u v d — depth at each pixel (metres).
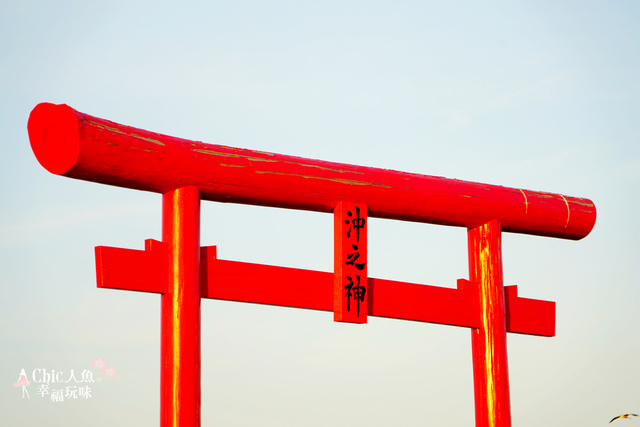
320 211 9.39
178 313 8.03
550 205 10.67
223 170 8.46
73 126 7.55
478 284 10.23
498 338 10.03
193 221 8.28
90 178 7.91
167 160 8.13
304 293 8.97
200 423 7.95
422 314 9.74
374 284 9.51
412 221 10.05
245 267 8.68
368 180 9.41
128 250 7.95
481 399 9.95
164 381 7.95
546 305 10.86
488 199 10.25
